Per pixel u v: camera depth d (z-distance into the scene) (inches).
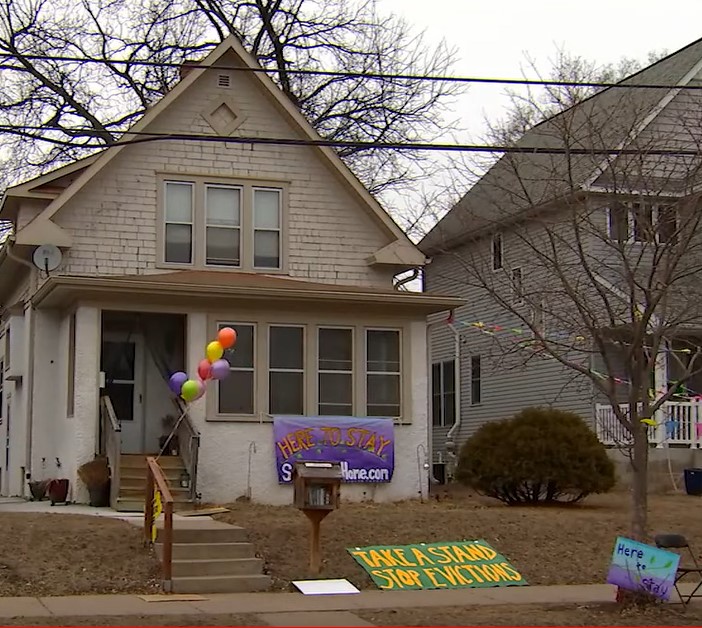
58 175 869.2
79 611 431.2
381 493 812.0
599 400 975.6
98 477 728.3
